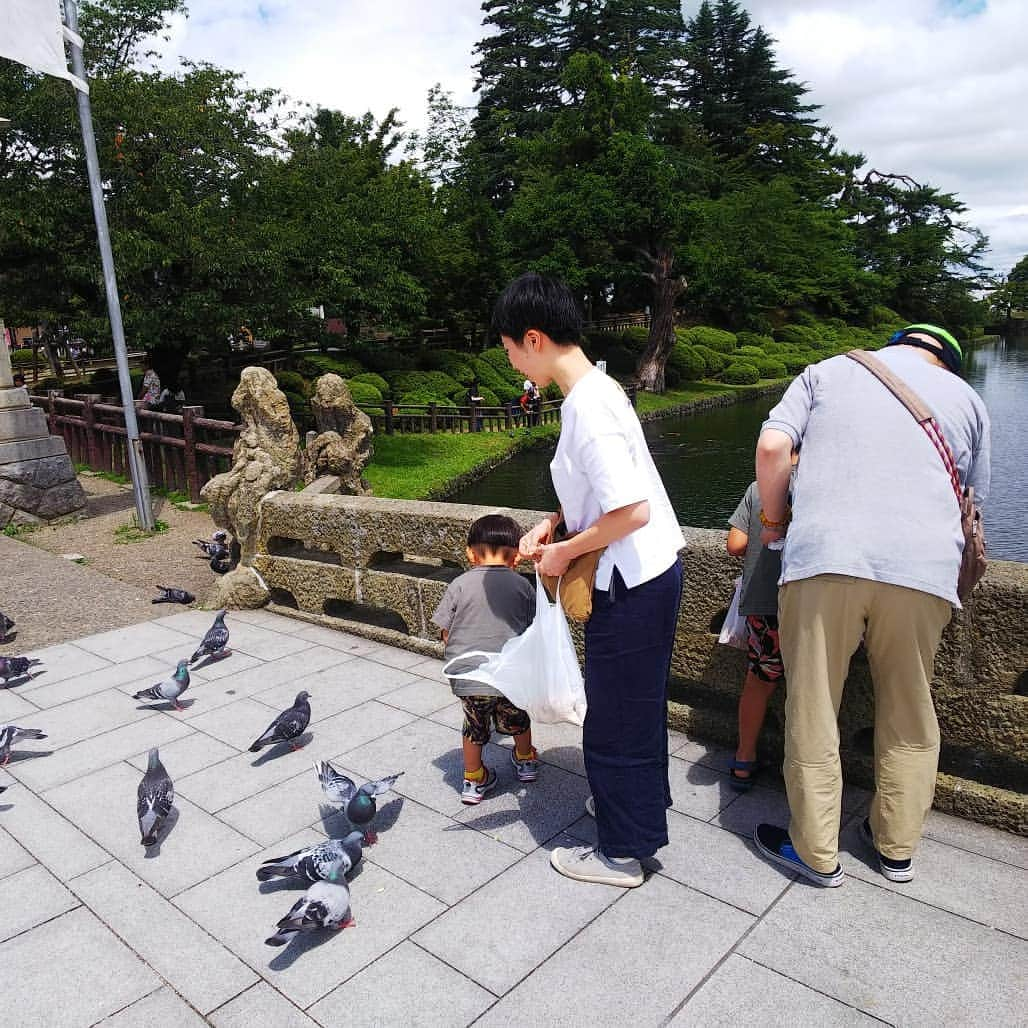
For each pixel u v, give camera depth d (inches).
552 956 93.2
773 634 117.5
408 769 137.4
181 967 94.6
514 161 1726.1
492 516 129.0
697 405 1380.4
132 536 348.2
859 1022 82.0
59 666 193.3
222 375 947.3
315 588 210.1
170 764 143.2
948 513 92.0
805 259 2060.8
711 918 98.3
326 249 794.2
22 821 127.3
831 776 99.5
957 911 97.4
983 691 112.3
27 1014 88.4
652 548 96.0
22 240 569.6
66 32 321.7
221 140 644.1
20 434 364.5
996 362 2146.9
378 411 969.5
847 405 96.3
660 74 1824.6
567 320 95.7
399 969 92.3
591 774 103.1
